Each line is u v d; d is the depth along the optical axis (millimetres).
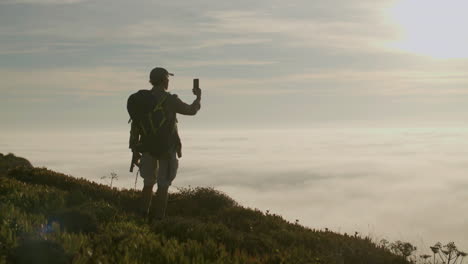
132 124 8078
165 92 8125
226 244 6805
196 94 8352
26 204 7973
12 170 13008
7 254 4703
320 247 7887
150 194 8258
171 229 7090
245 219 9656
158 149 7945
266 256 5891
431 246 7246
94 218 6617
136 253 5289
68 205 8633
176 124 8141
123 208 9500
